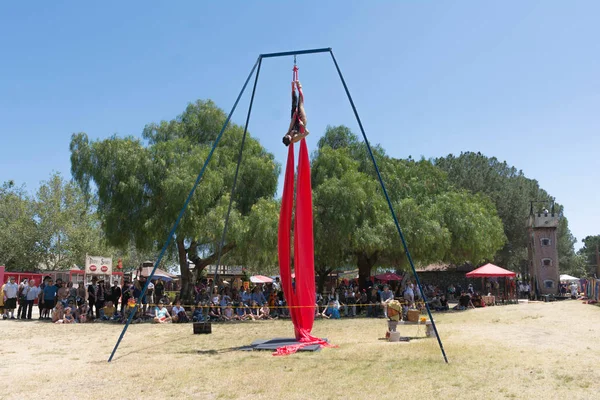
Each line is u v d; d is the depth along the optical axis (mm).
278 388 9547
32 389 9672
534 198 56781
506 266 55844
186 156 27406
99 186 27031
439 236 30953
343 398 8758
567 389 9133
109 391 9477
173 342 16734
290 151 15742
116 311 25578
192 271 31047
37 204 50188
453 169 56906
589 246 100500
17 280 37531
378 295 28469
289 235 15789
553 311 27734
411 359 12500
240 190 29109
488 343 15008
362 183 30531
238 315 25922
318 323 23562
